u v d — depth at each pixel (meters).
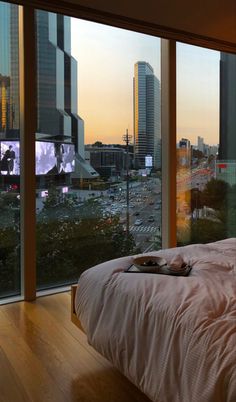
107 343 1.58
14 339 2.14
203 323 1.25
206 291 1.48
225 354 1.13
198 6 3.22
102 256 3.18
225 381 1.08
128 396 1.65
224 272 1.75
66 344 2.09
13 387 1.71
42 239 2.85
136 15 2.94
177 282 1.60
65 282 3.00
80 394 1.66
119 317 1.58
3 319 2.40
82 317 1.80
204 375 1.14
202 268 1.77
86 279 1.87
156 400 1.32
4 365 1.88
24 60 2.61
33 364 1.89
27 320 2.39
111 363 1.72
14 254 2.77
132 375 1.45
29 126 2.67
